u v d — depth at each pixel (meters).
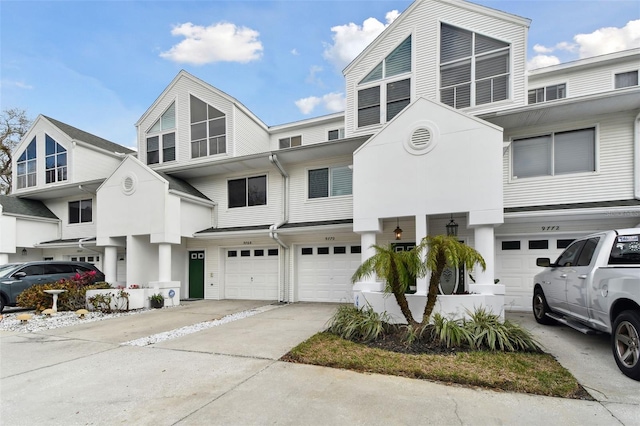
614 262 4.74
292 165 11.81
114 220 12.05
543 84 10.96
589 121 8.31
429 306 5.80
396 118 8.18
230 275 12.82
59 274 11.57
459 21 10.06
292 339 6.07
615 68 10.30
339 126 14.41
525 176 8.88
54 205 16.42
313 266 11.42
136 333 6.95
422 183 7.85
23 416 3.31
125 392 3.84
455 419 3.08
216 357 5.12
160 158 14.73
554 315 6.57
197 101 14.16
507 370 4.23
